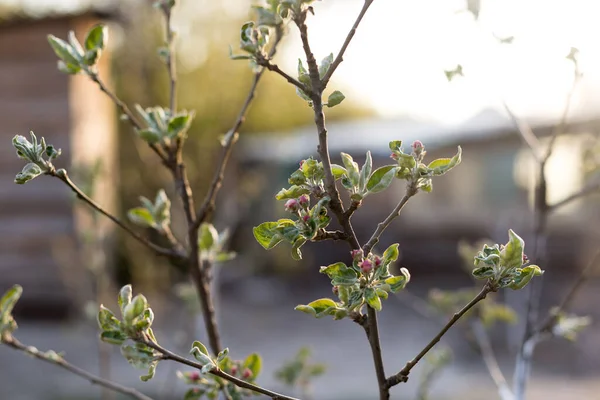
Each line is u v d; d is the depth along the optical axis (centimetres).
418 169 103
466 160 1016
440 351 234
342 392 469
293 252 101
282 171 1116
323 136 103
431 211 1060
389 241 1073
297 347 633
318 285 1041
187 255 167
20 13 617
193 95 924
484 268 102
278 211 1095
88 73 157
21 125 639
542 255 187
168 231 172
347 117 1886
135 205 823
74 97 630
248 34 109
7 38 632
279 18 117
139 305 107
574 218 952
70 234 637
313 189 103
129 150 820
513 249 99
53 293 645
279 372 215
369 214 1083
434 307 240
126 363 514
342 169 107
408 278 102
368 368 543
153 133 152
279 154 1134
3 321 145
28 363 514
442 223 1052
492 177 999
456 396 455
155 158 727
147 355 107
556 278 929
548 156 186
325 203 102
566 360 571
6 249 652
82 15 614
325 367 218
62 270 607
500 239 569
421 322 738
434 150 1030
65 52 154
